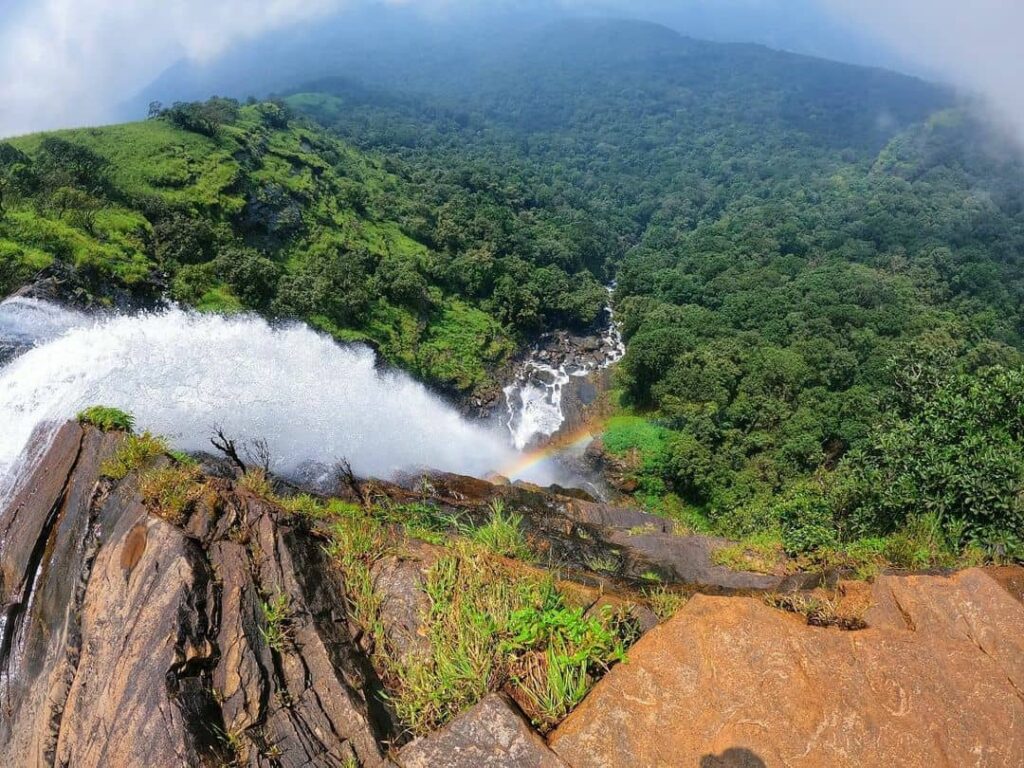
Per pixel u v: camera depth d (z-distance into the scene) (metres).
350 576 6.44
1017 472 9.08
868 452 13.94
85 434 8.21
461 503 13.84
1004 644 5.00
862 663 4.76
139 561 5.72
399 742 4.91
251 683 5.05
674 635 5.06
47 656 5.97
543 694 4.93
